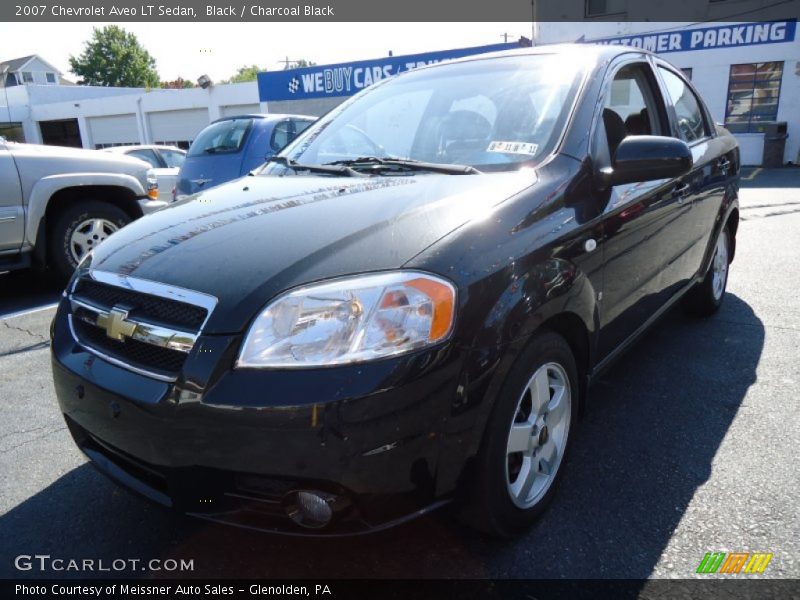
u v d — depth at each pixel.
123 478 1.93
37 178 5.23
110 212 5.81
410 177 2.37
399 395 1.58
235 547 2.10
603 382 3.26
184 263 1.87
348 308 1.61
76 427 2.11
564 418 2.22
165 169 10.33
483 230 1.86
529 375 1.92
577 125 2.41
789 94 16.38
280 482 1.61
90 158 5.66
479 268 1.76
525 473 2.04
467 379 1.69
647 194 2.70
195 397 1.63
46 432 2.97
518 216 1.97
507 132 2.50
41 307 5.22
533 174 2.20
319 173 2.67
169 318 1.77
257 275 1.73
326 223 1.95
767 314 4.25
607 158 2.47
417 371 1.60
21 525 2.25
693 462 2.49
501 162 2.36
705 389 3.14
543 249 1.97
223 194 2.52
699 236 3.54
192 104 26.20
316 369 1.57
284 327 1.62
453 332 1.67
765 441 2.62
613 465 2.49
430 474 1.67
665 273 3.09
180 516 1.78
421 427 1.62
